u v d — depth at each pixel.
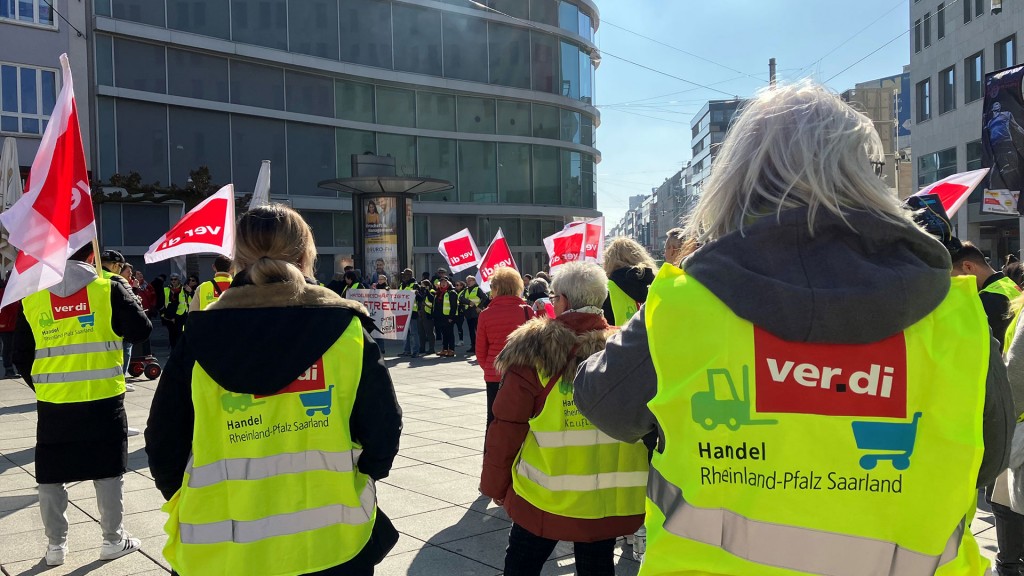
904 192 45.75
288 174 28.17
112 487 4.24
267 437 2.19
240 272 2.32
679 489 1.33
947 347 1.27
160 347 18.17
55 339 4.11
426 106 31.48
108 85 24.08
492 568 4.09
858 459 1.25
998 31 28.06
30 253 3.96
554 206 34.53
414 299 15.54
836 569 1.25
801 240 1.30
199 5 25.78
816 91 1.42
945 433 1.24
